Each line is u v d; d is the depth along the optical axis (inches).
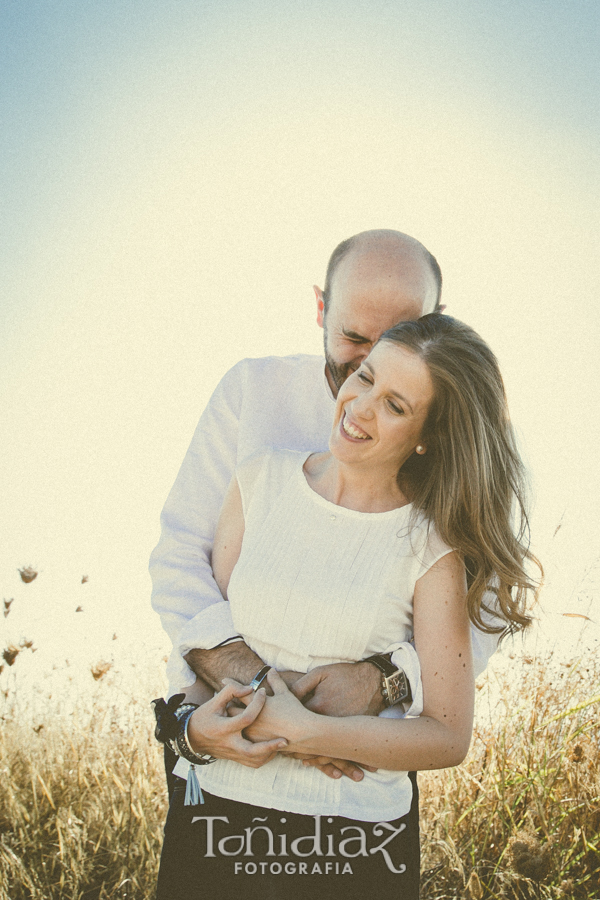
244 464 79.0
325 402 92.7
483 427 70.4
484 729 119.4
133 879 103.8
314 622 69.4
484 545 70.2
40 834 111.8
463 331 71.7
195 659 73.7
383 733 64.7
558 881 99.7
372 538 70.9
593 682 119.0
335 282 86.6
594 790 109.4
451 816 110.5
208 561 84.9
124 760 121.7
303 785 67.4
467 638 69.6
